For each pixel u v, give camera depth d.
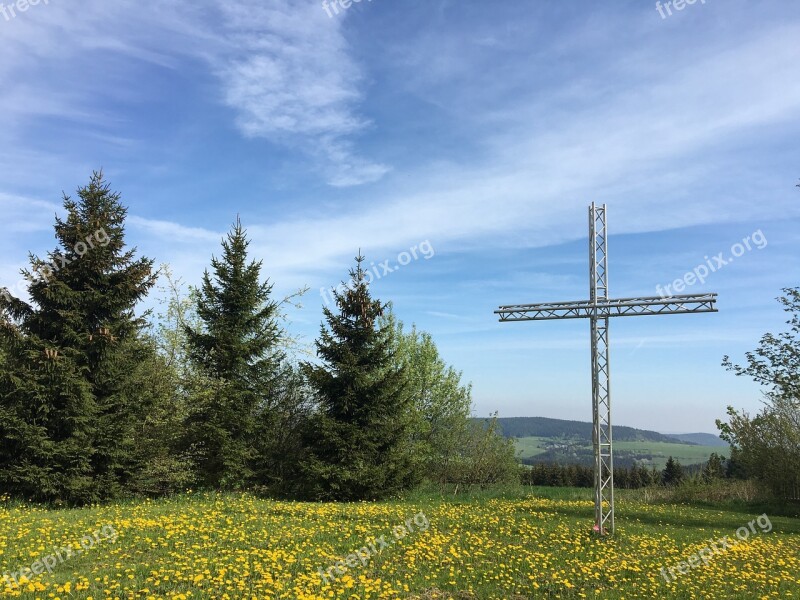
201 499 20.28
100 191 20.12
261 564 10.58
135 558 10.62
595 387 16.06
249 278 23.95
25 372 17.69
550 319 16.19
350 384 24.09
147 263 20.27
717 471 39.28
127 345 20.19
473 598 9.71
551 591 10.41
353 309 25.17
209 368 23.39
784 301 20.98
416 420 25.42
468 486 31.27
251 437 23.61
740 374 21.67
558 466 55.62
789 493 27.64
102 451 18.34
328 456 23.41
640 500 29.22
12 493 17.45
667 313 15.13
